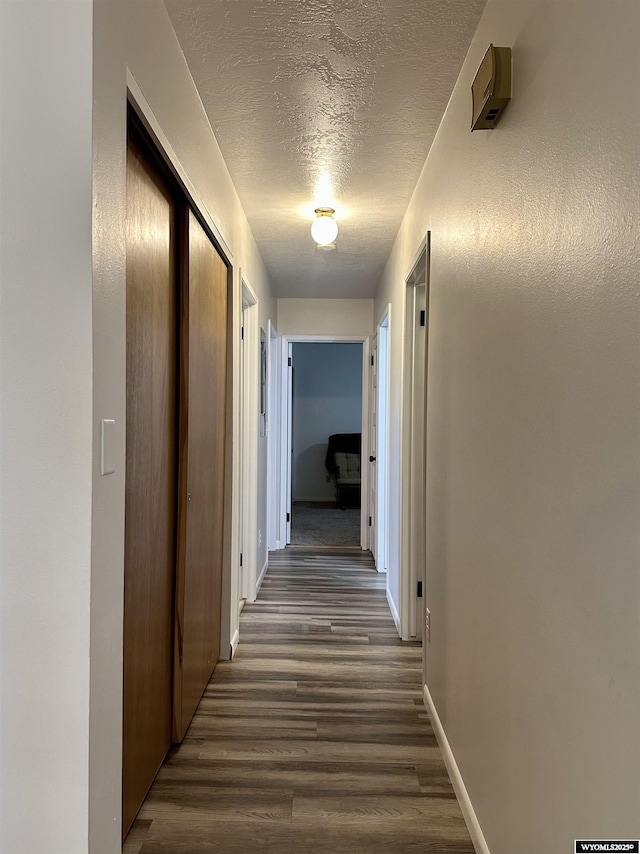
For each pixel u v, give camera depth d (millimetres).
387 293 4301
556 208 1136
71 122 1088
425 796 1899
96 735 1139
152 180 1742
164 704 2053
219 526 2871
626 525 868
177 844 1658
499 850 1447
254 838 1688
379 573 4793
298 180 2885
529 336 1283
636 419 842
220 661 2971
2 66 1093
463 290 1907
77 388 1090
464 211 1901
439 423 2301
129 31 1312
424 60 1897
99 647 1148
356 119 2283
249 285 3514
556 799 1107
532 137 1269
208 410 2504
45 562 1095
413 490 3332
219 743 2191
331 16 1689
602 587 938
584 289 1011
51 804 1105
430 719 2398
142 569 1753
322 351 9078
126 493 1596
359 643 3248
